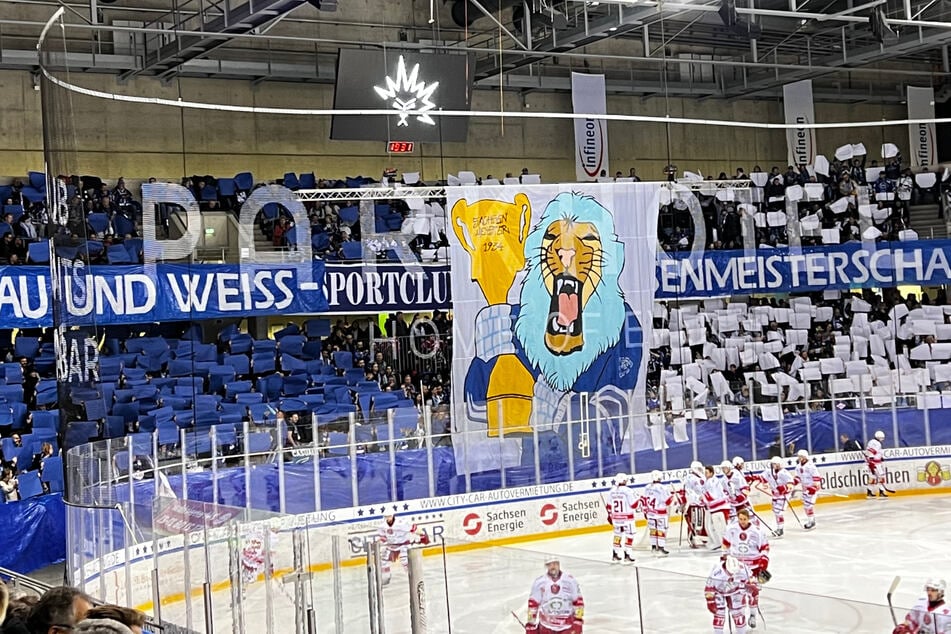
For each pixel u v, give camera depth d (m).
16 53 26.59
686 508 21.56
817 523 23.14
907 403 25.92
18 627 5.41
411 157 32.62
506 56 31.12
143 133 28.50
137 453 17.19
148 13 27.78
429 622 10.54
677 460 23.75
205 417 23.30
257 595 9.98
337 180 29.42
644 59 29.38
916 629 9.35
